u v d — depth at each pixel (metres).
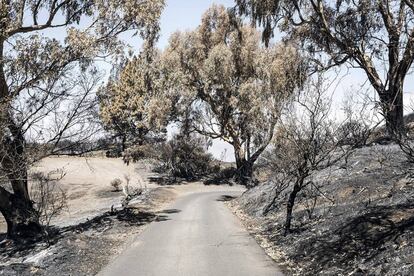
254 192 27.25
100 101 21.84
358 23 27.44
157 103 51.75
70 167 57.84
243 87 48.00
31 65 18.95
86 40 19.92
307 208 15.48
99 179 52.94
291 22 31.52
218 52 48.69
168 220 22.39
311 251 11.75
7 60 18.78
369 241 10.20
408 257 8.44
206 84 50.50
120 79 55.56
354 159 19.11
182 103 53.22
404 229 9.85
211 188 51.47
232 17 50.12
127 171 60.41
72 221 27.53
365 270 8.90
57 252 14.27
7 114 17.75
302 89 15.02
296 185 14.77
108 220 23.19
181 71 50.19
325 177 19.00
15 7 19.84
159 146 59.22
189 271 11.85
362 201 14.48
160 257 13.73
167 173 59.66
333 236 11.88
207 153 62.84
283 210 19.52
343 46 27.58
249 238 16.06
